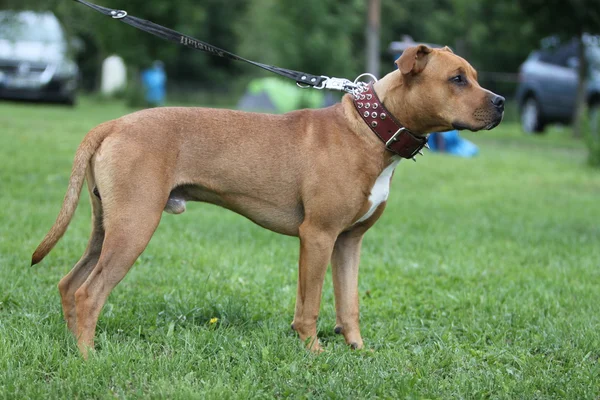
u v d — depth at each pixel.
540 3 17.77
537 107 20.39
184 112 4.13
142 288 5.32
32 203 7.86
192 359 3.87
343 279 4.42
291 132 4.21
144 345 4.09
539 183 11.80
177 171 4.05
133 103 22.19
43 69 18.09
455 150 15.08
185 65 34.47
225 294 5.17
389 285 5.75
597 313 5.13
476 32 33.28
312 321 4.21
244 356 3.98
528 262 6.80
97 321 4.38
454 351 4.30
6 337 3.95
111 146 3.91
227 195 4.19
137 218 3.89
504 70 33.84
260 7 27.58
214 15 34.97
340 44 21.27
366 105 4.16
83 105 21.30
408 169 12.30
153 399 3.40
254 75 29.31
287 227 4.30
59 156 10.65
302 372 3.81
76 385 3.48
